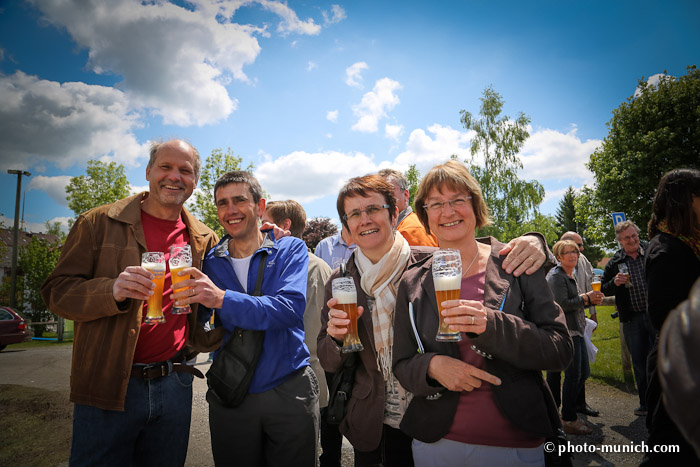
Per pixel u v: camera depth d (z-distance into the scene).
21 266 23.58
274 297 2.15
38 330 18.70
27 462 3.49
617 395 5.06
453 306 1.40
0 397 5.79
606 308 15.13
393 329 1.99
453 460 1.54
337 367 1.97
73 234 2.15
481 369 1.57
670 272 1.75
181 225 2.48
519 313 1.57
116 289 1.81
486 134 27.17
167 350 2.19
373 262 2.20
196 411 4.95
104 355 1.97
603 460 3.17
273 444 2.18
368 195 2.12
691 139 17.20
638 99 18.53
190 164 2.33
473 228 1.84
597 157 20.75
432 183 1.82
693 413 0.47
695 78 17.17
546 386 1.61
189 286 1.90
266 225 2.66
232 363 2.12
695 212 1.78
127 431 2.00
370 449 1.98
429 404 1.62
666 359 0.55
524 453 1.49
